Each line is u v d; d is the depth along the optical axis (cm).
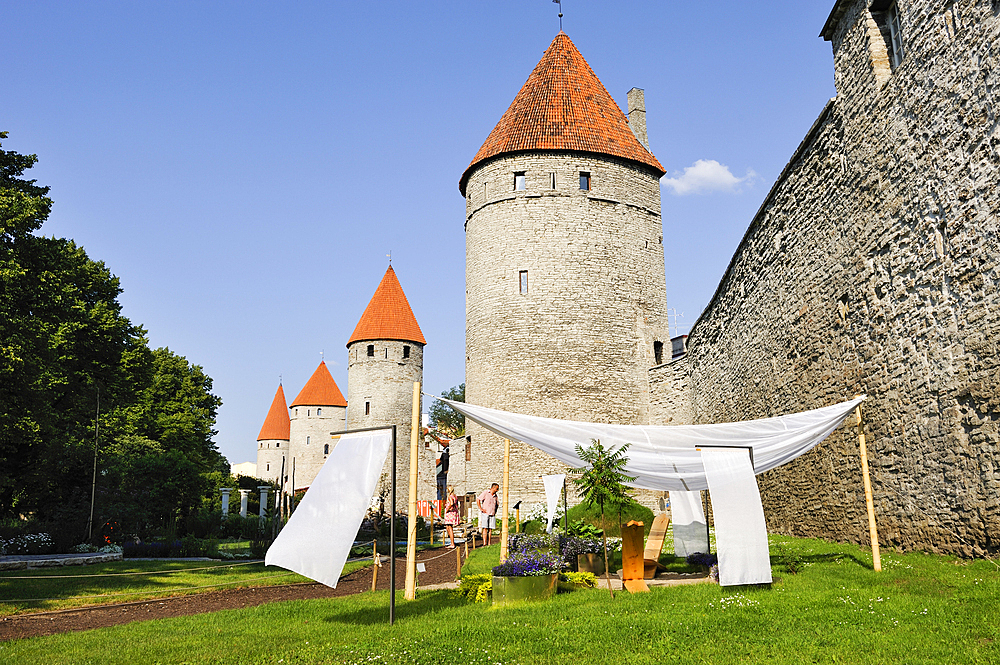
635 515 1820
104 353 2356
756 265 1745
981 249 900
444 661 580
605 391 2609
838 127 1297
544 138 2762
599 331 2647
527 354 2619
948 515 979
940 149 984
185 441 4306
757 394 1764
